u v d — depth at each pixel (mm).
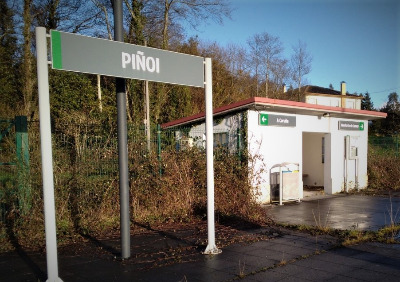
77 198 7277
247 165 9750
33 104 17984
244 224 7695
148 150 8594
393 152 17828
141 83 20922
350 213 9078
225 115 10789
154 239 6504
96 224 7207
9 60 19734
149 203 8195
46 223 4047
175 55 5246
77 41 4258
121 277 4578
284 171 10562
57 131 8258
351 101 56312
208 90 5680
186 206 8445
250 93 36344
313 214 8930
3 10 18688
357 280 4398
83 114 13070
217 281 4414
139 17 19891
